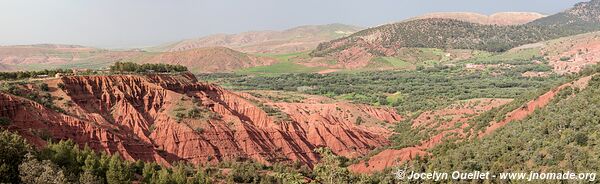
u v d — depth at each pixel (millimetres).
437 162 105750
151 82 160375
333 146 168375
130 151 129500
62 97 135250
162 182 95562
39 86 135125
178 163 133000
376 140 183500
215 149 144875
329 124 179500
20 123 114875
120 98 147000
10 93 124188
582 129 90000
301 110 199500
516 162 90438
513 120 116188
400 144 155375
